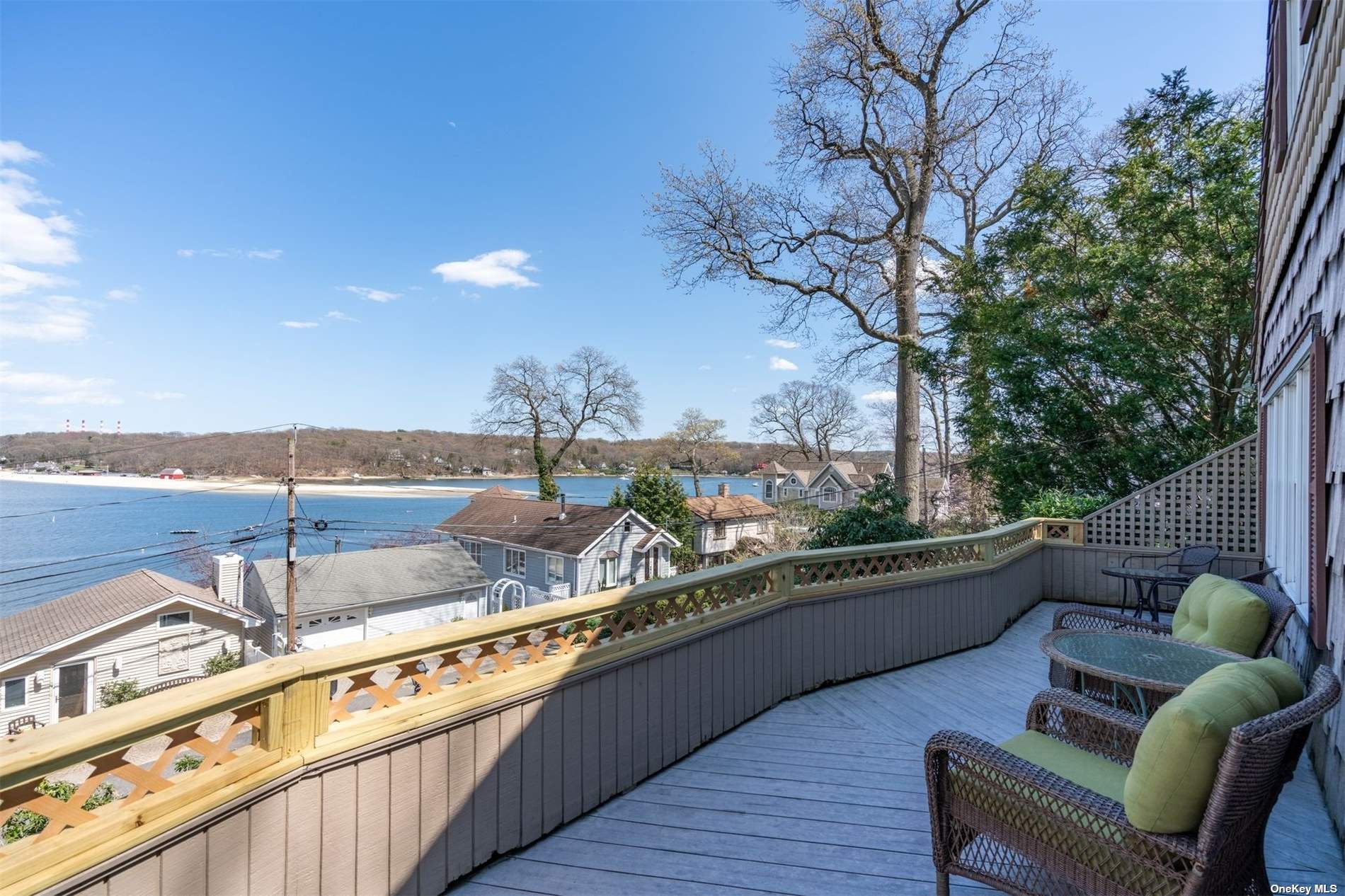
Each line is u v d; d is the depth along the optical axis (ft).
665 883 6.47
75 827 3.83
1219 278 31.65
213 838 4.52
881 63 39.58
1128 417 29.40
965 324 36.96
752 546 87.81
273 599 59.67
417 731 5.96
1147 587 19.53
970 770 5.62
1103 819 4.63
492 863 6.71
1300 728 4.49
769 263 45.27
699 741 9.66
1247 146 32.01
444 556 73.41
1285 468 13.16
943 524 50.70
